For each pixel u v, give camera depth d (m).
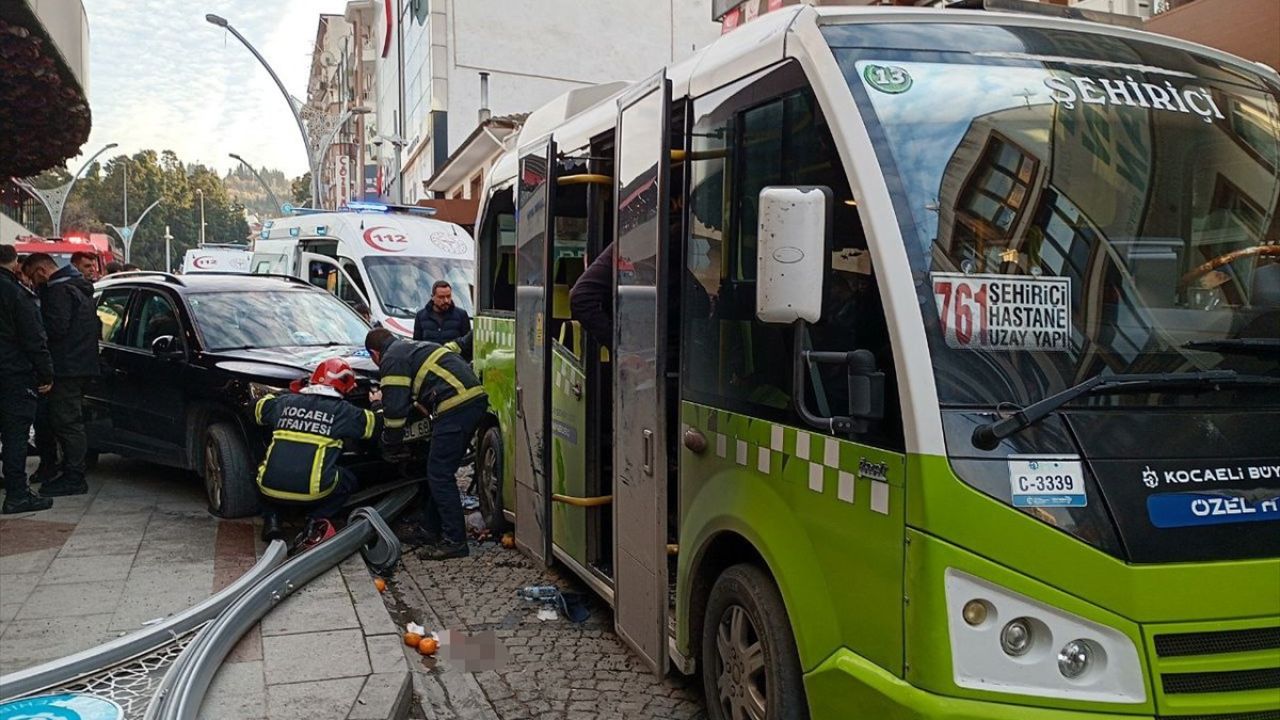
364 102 55.81
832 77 3.53
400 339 7.41
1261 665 2.96
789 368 3.71
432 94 32.00
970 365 3.11
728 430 4.15
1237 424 3.16
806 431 3.57
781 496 3.73
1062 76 3.65
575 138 6.26
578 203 6.52
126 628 5.54
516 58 32.78
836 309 3.44
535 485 6.63
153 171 93.12
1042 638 2.90
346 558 6.72
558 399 6.52
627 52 33.72
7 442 7.86
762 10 11.88
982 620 2.91
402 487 8.56
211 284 9.16
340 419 7.13
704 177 4.48
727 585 4.16
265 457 7.16
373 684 4.67
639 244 4.88
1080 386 3.08
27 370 7.81
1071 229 3.41
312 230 16.34
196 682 4.44
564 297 6.54
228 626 5.14
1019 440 3.01
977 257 3.26
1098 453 3.02
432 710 4.86
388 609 6.29
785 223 3.10
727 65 4.29
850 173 3.38
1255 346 3.34
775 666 3.72
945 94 3.52
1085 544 2.90
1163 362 3.25
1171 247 3.50
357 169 59.34
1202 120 3.71
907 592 3.01
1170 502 2.97
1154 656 2.87
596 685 5.16
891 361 3.15
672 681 5.21
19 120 9.04
